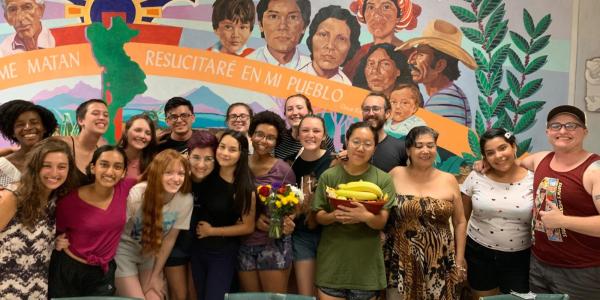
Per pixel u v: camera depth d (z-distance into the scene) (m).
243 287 2.65
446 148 3.43
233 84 3.39
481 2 3.43
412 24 3.41
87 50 3.36
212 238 2.52
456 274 2.47
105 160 2.19
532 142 3.46
